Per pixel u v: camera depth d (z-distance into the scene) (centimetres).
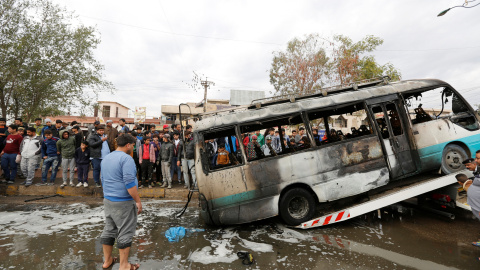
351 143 505
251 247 398
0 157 791
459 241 409
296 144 699
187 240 428
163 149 759
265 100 566
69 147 728
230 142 618
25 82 1234
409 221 512
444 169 523
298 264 340
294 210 484
